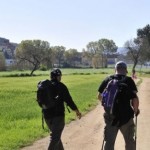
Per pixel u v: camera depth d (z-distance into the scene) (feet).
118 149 36.32
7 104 82.79
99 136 44.42
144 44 518.78
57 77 28.53
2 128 48.75
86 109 76.28
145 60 524.93
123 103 25.55
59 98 27.96
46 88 27.86
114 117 25.50
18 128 48.83
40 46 497.87
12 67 524.93
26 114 64.59
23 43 496.23
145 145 38.96
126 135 26.13
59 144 28.89
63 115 28.22
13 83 205.67
